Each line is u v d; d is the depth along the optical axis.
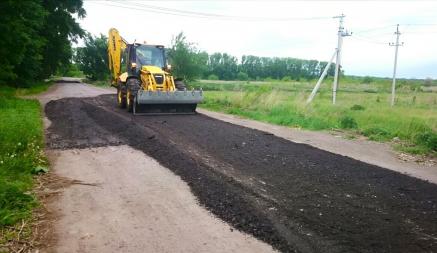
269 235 4.60
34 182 6.47
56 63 40.78
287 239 4.47
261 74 114.00
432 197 6.04
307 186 6.38
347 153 9.51
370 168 7.74
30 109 14.91
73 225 4.89
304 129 13.27
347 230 4.71
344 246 4.30
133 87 14.77
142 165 7.66
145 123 12.33
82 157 8.23
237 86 42.12
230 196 5.79
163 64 16.27
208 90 38.12
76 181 6.61
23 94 24.31
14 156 7.29
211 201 5.68
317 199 5.77
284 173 7.09
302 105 17.27
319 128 13.44
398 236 4.57
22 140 8.50
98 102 19.86
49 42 37.59
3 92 22.39
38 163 7.39
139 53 16.09
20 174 6.59
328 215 5.16
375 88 57.62
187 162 7.63
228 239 4.56
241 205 5.44
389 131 12.59
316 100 24.84
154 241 4.50
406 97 34.25
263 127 13.23
